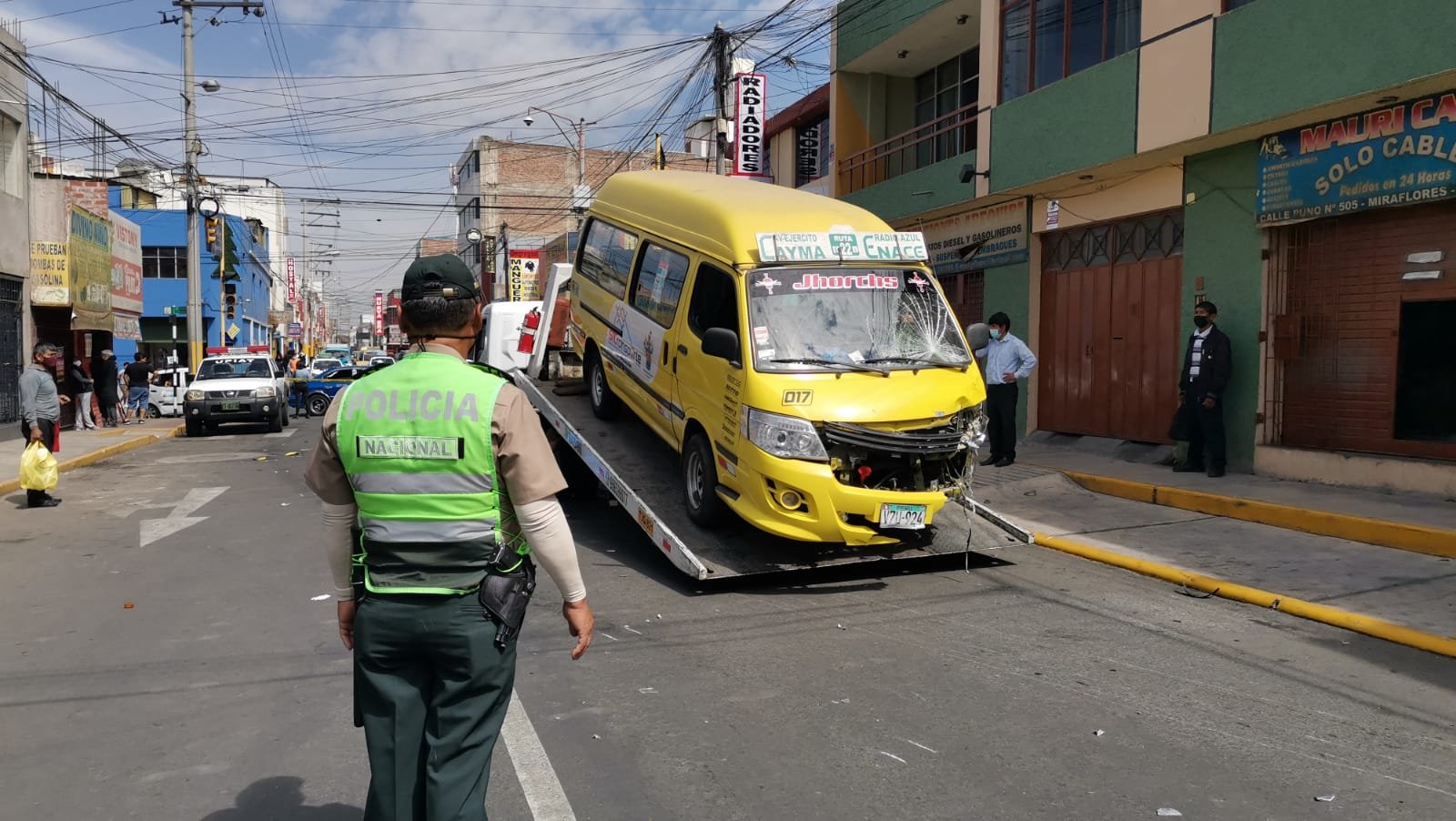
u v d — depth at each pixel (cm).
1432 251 885
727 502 701
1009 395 1187
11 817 367
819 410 664
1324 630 590
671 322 802
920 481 689
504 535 257
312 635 604
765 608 650
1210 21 1048
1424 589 645
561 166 5934
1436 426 891
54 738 445
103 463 1603
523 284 4734
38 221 2134
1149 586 700
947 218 1612
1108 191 1253
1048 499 1020
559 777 395
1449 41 809
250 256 5662
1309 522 817
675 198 853
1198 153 1103
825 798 375
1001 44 1448
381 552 253
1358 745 422
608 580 728
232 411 2177
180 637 604
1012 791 379
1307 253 1003
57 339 2269
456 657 252
